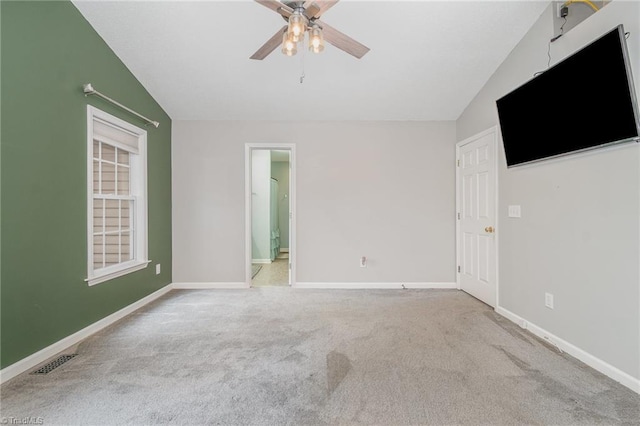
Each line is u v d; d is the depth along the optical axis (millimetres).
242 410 1578
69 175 2342
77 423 1479
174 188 4023
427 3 2395
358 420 1504
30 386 1785
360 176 4066
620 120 1729
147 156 3424
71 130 2361
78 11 2414
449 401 1651
